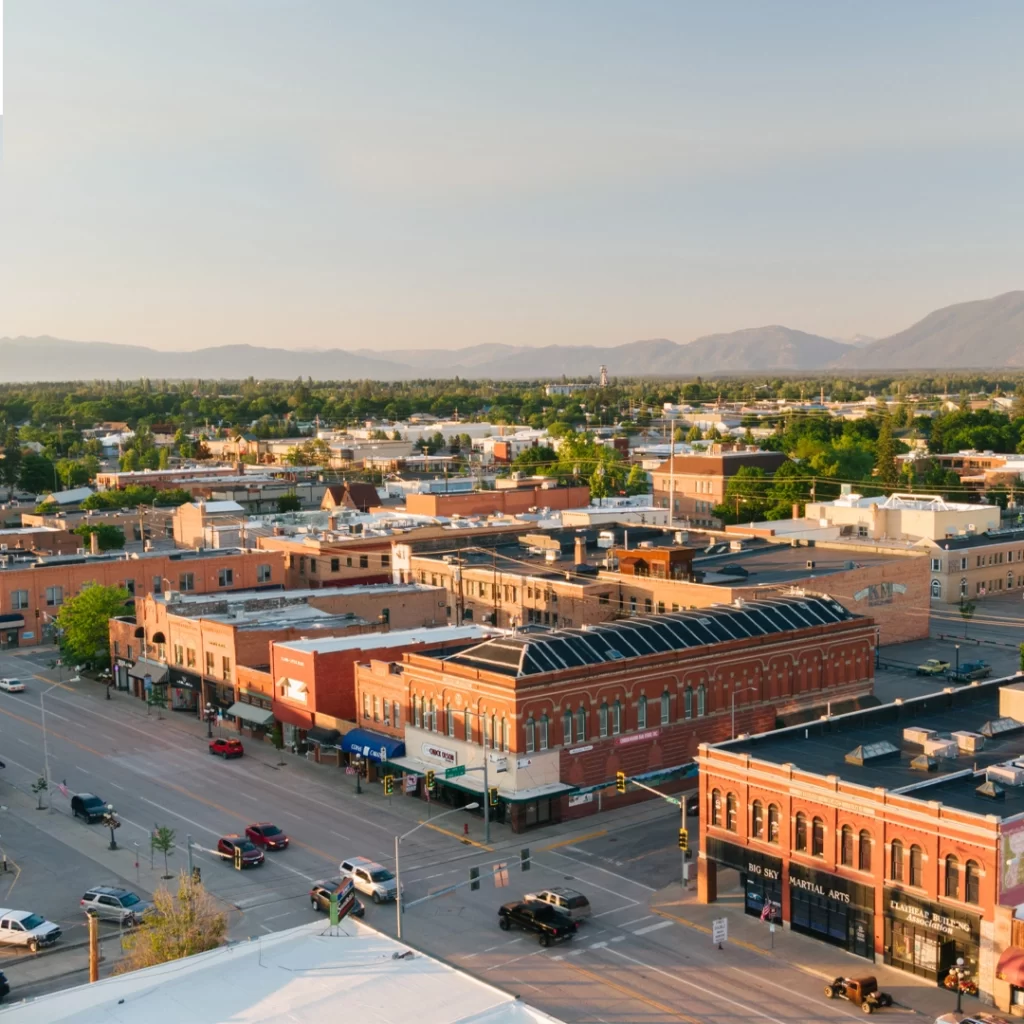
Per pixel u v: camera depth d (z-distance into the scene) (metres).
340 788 91.94
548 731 83.19
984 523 174.12
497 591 133.50
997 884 56.59
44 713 108.75
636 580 124.31
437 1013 44.84
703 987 59.22
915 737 72.06
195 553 160.12
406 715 90.94
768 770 66.62
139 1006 45.72
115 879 74.50
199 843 80.19
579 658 85.94
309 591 132.12
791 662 97.19
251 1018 44.66
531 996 58.22
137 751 102.75
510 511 192.00
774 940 64.81
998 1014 55.72
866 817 62.03
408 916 68.12
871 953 62.31
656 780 88.75
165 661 119.88
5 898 71.69
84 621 130.00
